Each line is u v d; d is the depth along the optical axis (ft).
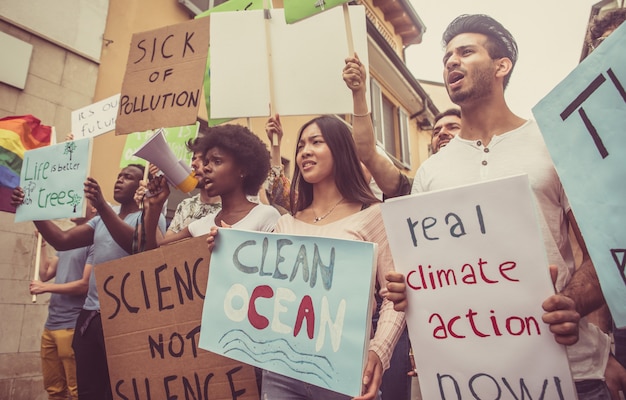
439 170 5.56
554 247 4.65
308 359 4.58
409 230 4.34
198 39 8.07
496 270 3.95
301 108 8.39
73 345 8.39
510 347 3.81
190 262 6.01
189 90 7.82
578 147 3.87
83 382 8.07
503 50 5.58
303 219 6.37
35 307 12.78
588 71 3.89
